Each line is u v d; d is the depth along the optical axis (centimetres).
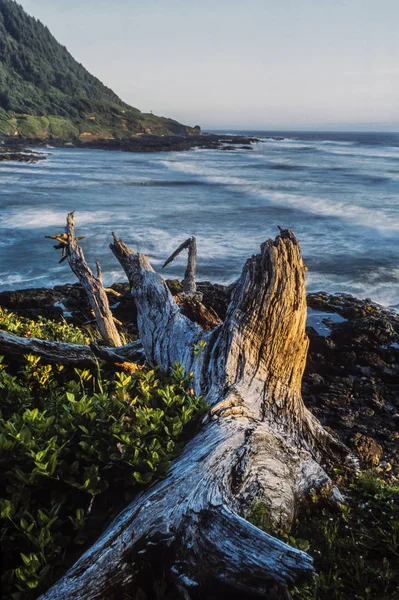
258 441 395
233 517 306
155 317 616
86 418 364
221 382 470
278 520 367
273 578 274
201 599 297
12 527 305
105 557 285
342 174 6209
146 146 13400
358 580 335
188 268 884
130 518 305
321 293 1680
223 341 504
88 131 17550
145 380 470
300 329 522
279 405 476
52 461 317
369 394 977
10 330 733
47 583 278
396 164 7894
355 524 409
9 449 329
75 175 5931
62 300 1589
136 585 299
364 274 1959
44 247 2370
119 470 345
